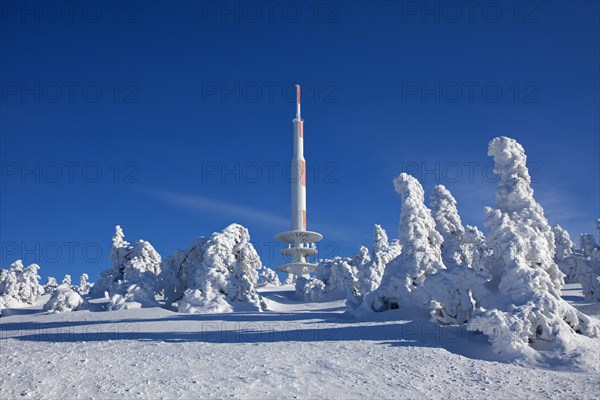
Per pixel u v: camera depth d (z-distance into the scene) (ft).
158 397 40.52
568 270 225.15
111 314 123.85
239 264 161.17
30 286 206.08
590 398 45.03
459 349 65.67
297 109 319.88
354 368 53.72
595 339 65.92
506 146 105.19
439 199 176.14
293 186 310.65
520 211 101.24
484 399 44.62
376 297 111.86
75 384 43.55
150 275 163.32
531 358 59.47
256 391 43.50
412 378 50.57
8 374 46.50
